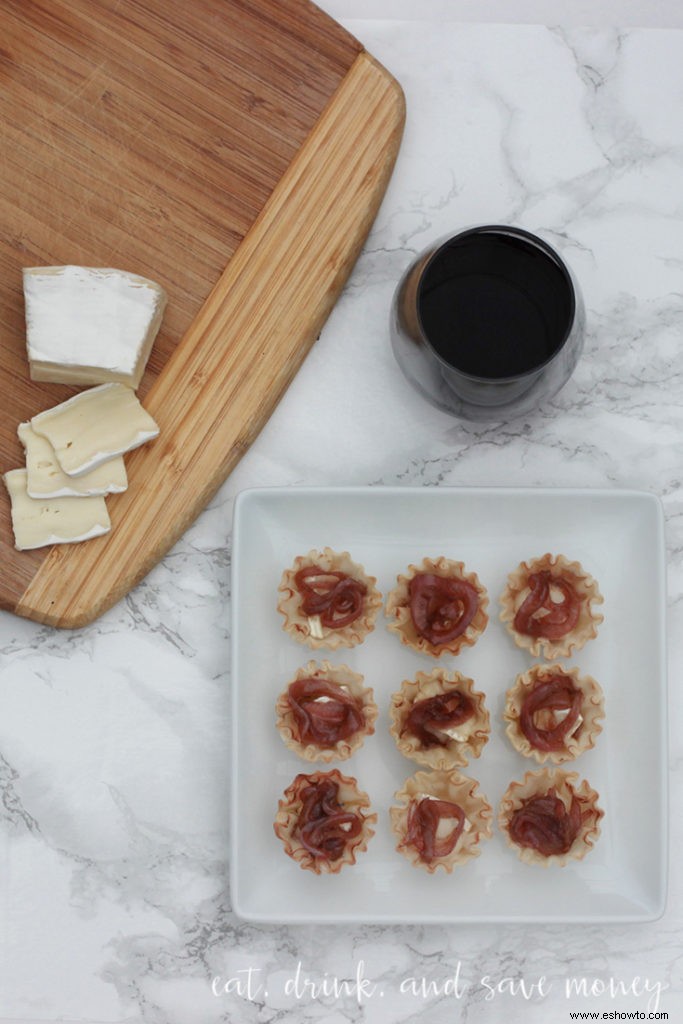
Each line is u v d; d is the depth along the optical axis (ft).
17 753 2.69
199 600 2.71
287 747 2.64
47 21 2.63
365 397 2.73
